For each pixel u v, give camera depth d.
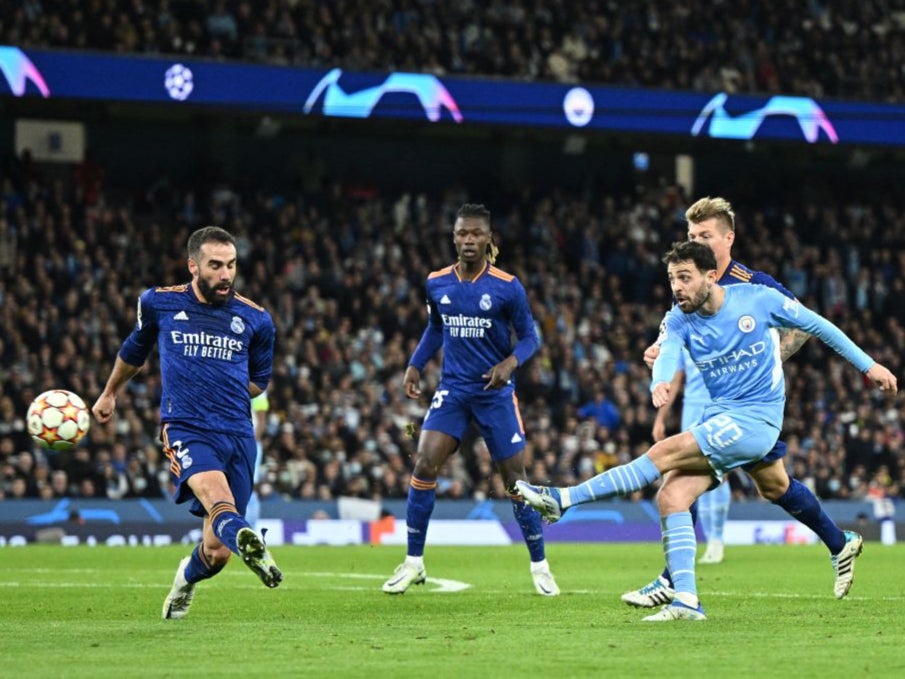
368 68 48.50
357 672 10.66
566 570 25.70
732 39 59.47
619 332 51.94
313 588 20.92
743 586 21.19
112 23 48.38
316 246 52.47
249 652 12.04
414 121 54.97
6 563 27.80
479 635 13.40
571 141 61.72
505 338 19.19
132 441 40.59
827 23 62.03
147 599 18.70
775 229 62.28
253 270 51.16
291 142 60.25
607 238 57.78
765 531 41.56
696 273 14.72
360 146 61.44
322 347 46.88
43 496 38.22
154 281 50.03
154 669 10.90
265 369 15.30
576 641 12.78
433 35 54.06
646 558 30.22
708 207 16.66
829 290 57.59
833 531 17.41
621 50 57.59
